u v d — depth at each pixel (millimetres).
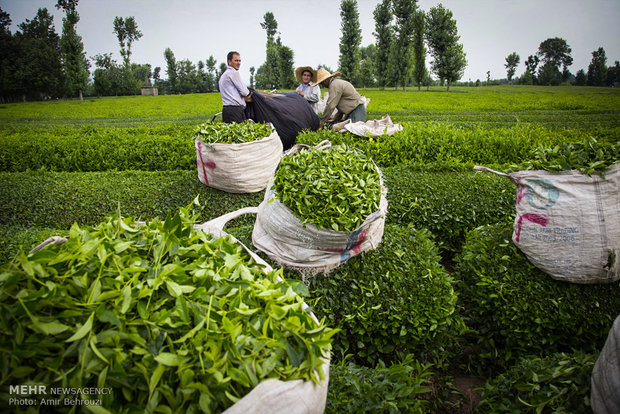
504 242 3252
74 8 62656
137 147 8172
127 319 1497
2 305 1364
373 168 3053
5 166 8320
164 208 4848
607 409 1695
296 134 7055
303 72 8758
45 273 1516
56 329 1349
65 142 8750
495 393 2174
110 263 1662
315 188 2627
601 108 20703
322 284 2791
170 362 1378
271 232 2809
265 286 1754
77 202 5062
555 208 2770
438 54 47688
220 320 1562
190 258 1874
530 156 6410
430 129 6918
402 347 2740
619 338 1711
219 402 1365
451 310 2738
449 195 4543
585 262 2725
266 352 1520
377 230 2957
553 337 2732
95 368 1338
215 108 28562
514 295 2836
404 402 1978
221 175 4707
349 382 2053
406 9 47344
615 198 2697
